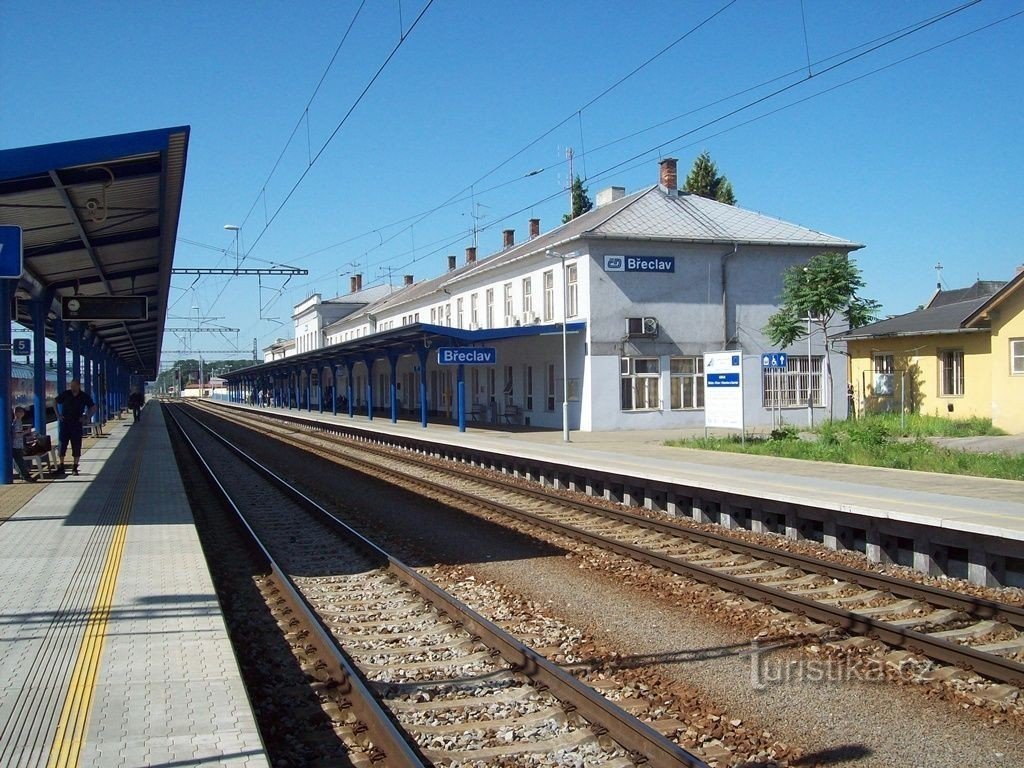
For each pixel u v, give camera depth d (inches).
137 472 764.0
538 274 1363.2
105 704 211.8
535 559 442.3
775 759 204.5
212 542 506.3
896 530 420.8
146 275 867.4
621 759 205.2
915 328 1215.6
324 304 3139.8
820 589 367.9
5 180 417.7
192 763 178.7
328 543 498.9
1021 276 950.4
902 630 282.4
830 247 1330.0
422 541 503.2
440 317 1881.2
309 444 1350.9
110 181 470.3
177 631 275.4
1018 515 402.9
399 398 2222.0
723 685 254.1
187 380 6742.1
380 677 265.1
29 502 569.3
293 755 211.2
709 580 373.4
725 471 626.2
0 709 208.8
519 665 266.7
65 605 306.3
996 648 281.9
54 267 726.5
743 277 1295.5
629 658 279.7
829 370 1326.3
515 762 205.3
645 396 1242.6
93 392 1665.8
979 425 999.0
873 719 227.8
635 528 523.5
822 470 629.9
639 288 1236.5
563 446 926.4
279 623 331.9
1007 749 209.3
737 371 832.3
